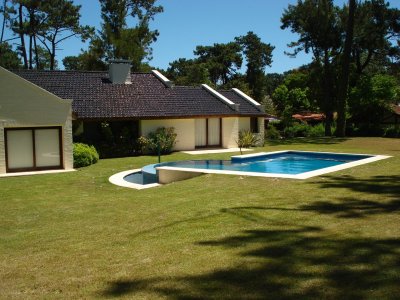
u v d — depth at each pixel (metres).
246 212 9.09
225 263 5.95
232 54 83.75
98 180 16.98
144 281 5.53
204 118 29.88
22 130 20.50
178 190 12.64
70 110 21.06
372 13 45.41
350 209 8.88
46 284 5.74
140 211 10.24
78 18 47.62
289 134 51.94
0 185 16.17
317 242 6.62
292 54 46.94
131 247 7.22
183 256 6.44
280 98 66.19
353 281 5.00
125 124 27.73
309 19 44.12
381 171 14.63
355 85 48.00
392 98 47.84
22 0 43.91
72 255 7.03
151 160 24.02
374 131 45.66
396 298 4.50
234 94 34.91
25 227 9.62
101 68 45.03
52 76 28.34
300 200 10.01
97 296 5.17
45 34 47.84
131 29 45.12
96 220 9.73
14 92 19.98
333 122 53.91
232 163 21.70
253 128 33.31
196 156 25.86
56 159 21.25
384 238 6.62
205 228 8.04
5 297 5.37
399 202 9.45
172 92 31.23
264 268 5.63
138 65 45.06
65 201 12.64
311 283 5.03
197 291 5.05
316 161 22.44
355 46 47.03
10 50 61.97
